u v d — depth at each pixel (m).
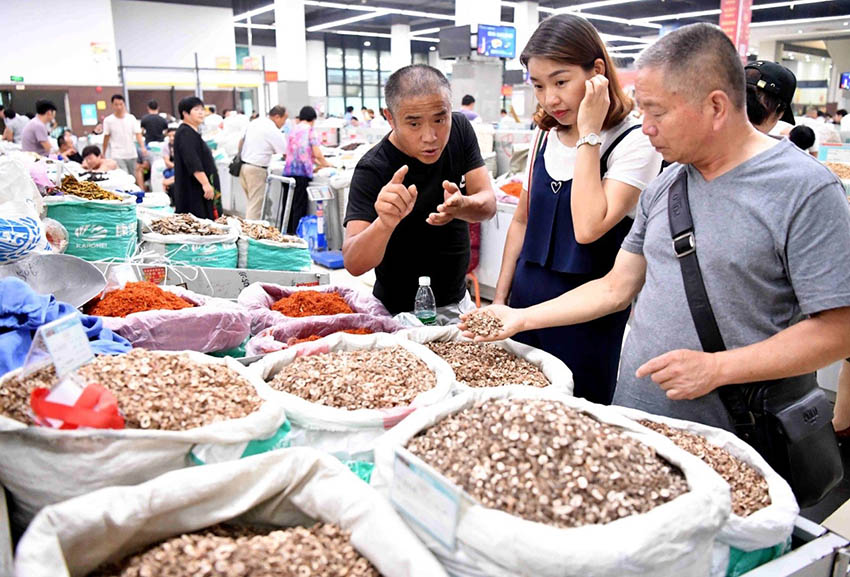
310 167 7.22
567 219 1.88
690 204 1.40
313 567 0.97
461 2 10.84
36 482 1.07
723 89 1.26
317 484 1.09
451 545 0.92
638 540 0.88
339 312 2.22
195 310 1.93
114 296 2.05
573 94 1.71
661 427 1.36
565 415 1.12
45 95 14.03
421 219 2.21
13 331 1.48
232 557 0.97
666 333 1.45
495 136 6.21
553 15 1.75
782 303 1.35
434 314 2.19
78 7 13.96
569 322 1.67
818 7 18.38
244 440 1.17
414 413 1.21
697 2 18.36
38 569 0.88
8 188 2.07
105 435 1.07
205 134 12.09
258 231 3.72
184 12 17.05
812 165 1.27
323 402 1.37
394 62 23.86
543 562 0.86
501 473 1.02
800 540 1.20
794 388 1.40
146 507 0.99
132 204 3.41
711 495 0.98
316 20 22.75
